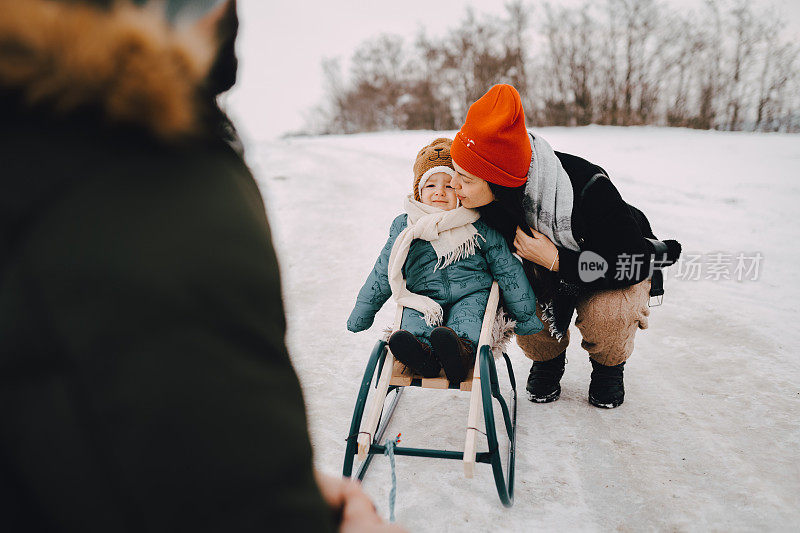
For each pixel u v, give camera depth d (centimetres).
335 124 3031
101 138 46
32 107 45
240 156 60
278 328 52
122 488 42
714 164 1152
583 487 251
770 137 1474
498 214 267
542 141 264
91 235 43
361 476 257
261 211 55
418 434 298
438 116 2766
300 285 547
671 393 333
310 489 49
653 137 1606
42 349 42
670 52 2158
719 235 705
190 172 49
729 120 2052
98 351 42
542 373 324
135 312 43
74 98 45
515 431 296
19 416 42
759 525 224
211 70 59
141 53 46
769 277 551
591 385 322
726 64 2083
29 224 43
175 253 44
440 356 226
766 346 392
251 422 45
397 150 1571
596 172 262
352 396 339
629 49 2205
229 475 44
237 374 46
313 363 383
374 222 777
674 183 1010
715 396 328
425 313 254
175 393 42
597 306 277
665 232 723
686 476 256
